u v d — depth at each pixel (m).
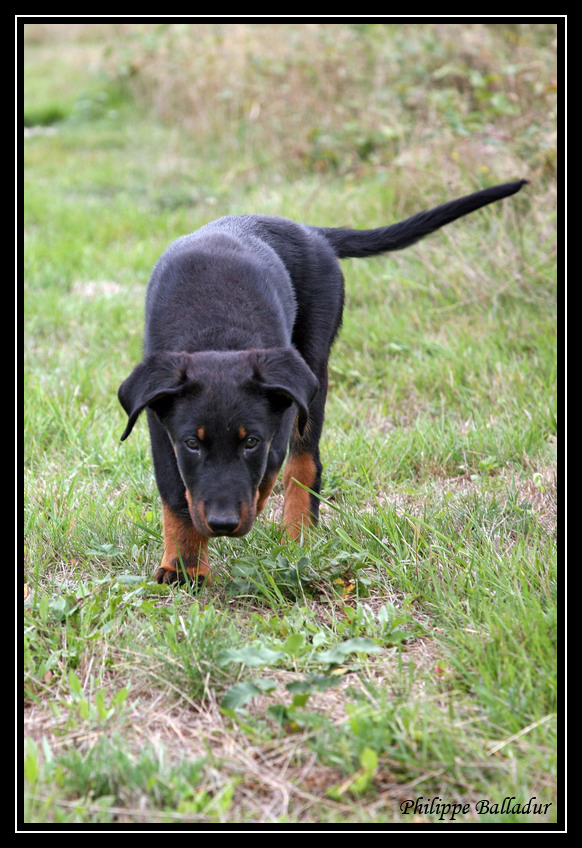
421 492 4.46
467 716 2.79
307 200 8.56
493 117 8.67
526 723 2.72
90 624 3.29
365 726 2.64
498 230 6.95
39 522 4.13
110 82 15.84
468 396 5.59
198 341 3.58
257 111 11.23
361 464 4.75
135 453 4.95
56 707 2.85
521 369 5.71
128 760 2.55
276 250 4.29
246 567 3.61
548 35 9.98
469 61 9.98
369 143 9.73
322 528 4.12
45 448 5.18
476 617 3.24
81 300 7.52
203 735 2.70
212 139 12.01
